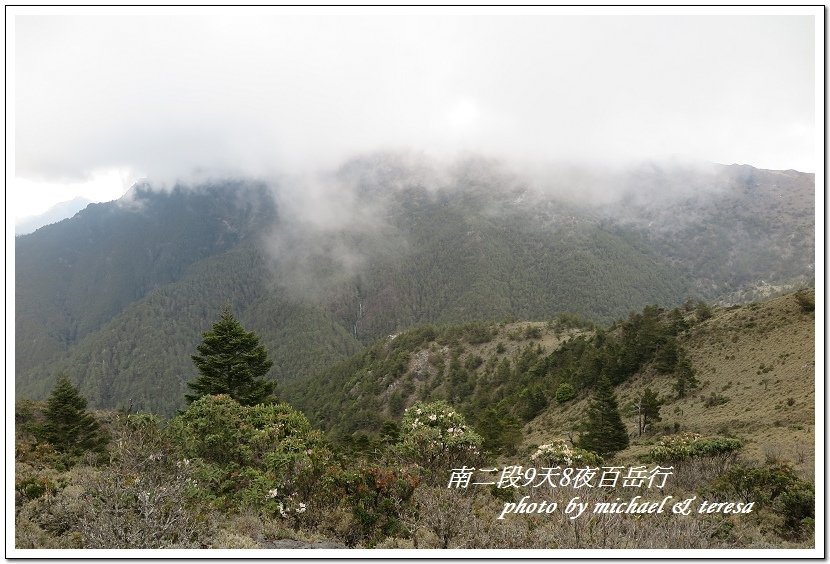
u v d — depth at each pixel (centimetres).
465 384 10550
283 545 880
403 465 1305
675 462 1648
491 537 902
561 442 1575
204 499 1013
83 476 1111
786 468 1348
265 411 1606
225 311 3056
